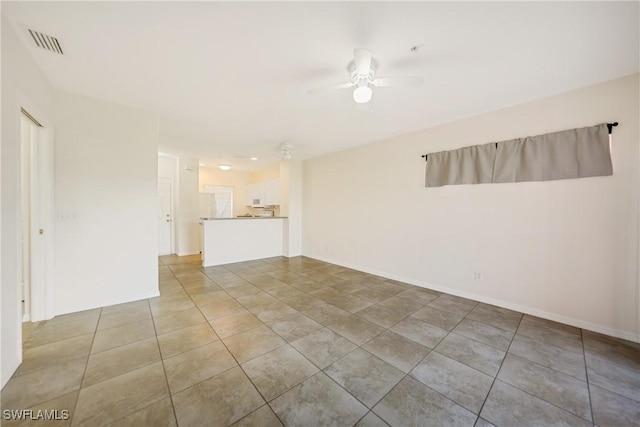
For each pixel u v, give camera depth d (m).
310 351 2.05
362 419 1.40
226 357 1.96
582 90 2.42
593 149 2.36
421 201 3.73
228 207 7.81
